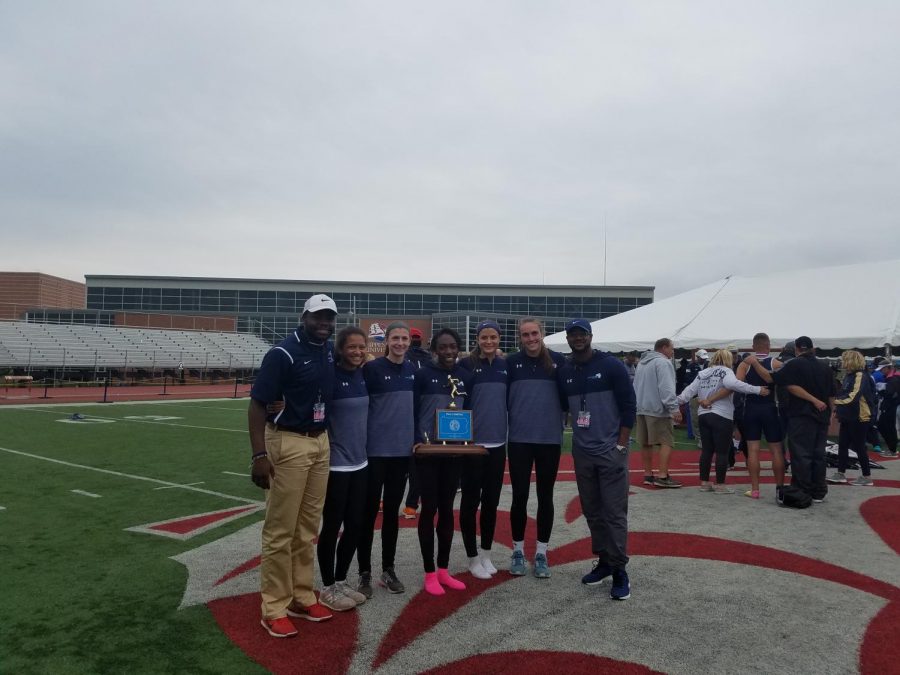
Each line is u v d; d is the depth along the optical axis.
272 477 3.60
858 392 7.84
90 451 10.24
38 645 3.36
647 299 52.41
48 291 58.84
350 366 3.92
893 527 5.84
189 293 50.94
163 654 3.28
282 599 3.61
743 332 10.82
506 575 4.58
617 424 4.27
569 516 6.36
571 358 4.47
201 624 3.66
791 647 3.40
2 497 6.88
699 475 8.55
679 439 12.70
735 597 4.13
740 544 5.31
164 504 6.64
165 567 4.64
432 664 3.20
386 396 4.10
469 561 4.70
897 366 12.63
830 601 4.05
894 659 3.26
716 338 10.99
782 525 5.92
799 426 6.61
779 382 6.68
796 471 6.61
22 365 28.78
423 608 3.95
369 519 4.12
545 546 4.55
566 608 3.94
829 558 4.93
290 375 3.60
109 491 7.25
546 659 3.26
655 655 3.30
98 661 3.19
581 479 4.41
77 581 4.33
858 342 9.41
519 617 3.80
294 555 3.78
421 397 4.39
